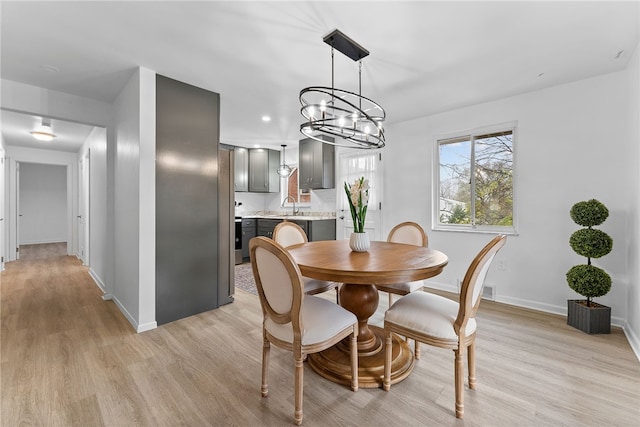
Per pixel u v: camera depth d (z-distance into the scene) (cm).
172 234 271
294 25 192
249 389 172
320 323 153
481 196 346
